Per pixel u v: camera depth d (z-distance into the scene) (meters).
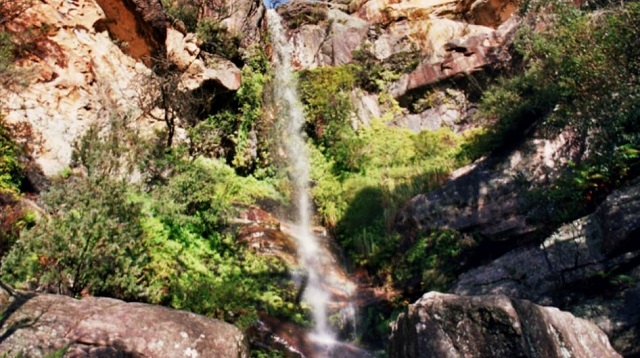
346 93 15.38
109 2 10.86
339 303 8.26
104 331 3.96
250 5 16.64
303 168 13.96
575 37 7.25
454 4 19.95
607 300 5.32
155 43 12.02
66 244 5.15
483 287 6.82
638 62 6.21
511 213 8.10
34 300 4.16
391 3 20.59
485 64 14.97
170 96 10.80
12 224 5.96
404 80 16.20
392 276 8.93
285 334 6.63
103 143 7.49
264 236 9.46
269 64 15.11
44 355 3.63
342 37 18.42
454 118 15.11
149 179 8.57
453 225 8.76
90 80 9.91
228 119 13.03
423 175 11.17
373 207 10.87
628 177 6.41
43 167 8.15
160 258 6.74
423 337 3.46
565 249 6.28
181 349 4.05
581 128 7.08
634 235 5.48
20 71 7.57
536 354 3.18
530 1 11.66
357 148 13.65
